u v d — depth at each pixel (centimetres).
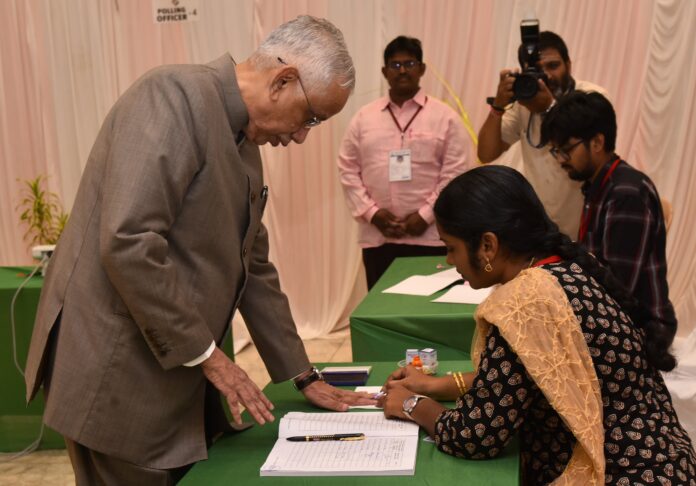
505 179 140
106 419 141
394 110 394
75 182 461
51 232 451
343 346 436
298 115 149
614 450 133
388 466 132
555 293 133
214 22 436
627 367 134
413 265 319
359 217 400
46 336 144
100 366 140
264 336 173
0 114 456
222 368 145
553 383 127
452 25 417
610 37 397
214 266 148
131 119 136
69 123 455
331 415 160
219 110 144
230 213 149
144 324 136
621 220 213
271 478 133
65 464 294
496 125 322
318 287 460
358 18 424
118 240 129
